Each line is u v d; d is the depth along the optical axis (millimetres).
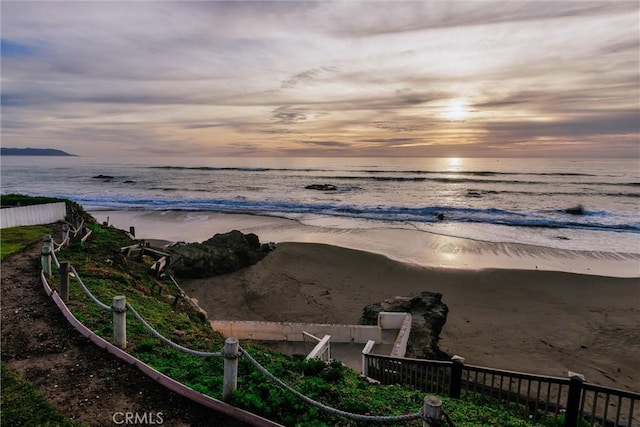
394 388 7406
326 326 12469
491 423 6137
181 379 6273
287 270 23234
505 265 23891
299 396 5195
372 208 45500
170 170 124438
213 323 12852
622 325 16109
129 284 12398
